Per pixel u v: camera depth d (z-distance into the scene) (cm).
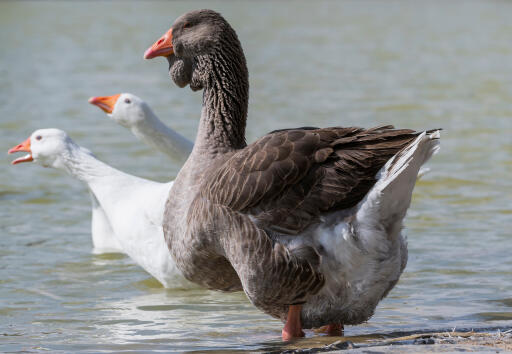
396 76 3825
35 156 1423
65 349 955
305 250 880
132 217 1280
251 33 5884
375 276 891
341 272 891
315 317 938
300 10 7988
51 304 1173
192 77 1064
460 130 2520
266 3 8906
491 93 3275
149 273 1328
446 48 4928
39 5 8369
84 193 1905
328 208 884
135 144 2384
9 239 1537
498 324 1022
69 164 1391
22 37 5519
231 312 1138
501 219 1606
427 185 1892
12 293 1227
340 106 3000
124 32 5897
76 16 7181
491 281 1238
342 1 9275
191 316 1114
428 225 1577
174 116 2780
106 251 1477
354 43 5266
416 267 1317
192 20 1055
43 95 3288
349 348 883
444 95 3241
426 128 2552
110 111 1504
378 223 866
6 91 3381
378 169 895
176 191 997
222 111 1030
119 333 1027
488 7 8244
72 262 1405
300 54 4722
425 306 1125
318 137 916
